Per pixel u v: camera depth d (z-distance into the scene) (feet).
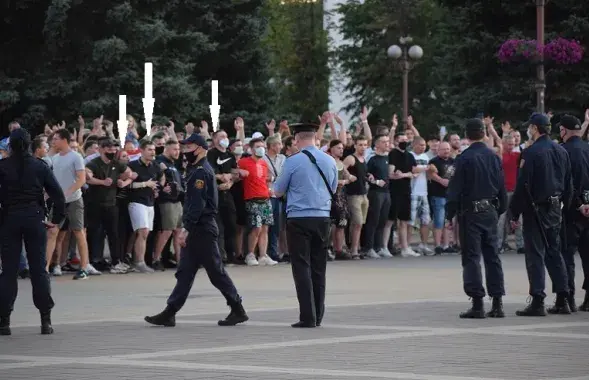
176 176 139.95
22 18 241.14
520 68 266.36
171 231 140.05
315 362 70.13
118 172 136.46
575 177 97.71
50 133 149.69
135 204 136.46
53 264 134.00
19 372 67.31
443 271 138.62
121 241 138.31
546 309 97.09
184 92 237.25
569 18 264.52
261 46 267.59
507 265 147.13
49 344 79.05
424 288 118.32
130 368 68.39
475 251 93.15
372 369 67.36
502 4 269.85
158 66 240.53
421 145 165.78
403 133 162.71
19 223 84.94
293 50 433.07
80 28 235.61
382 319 91.56
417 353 73.61
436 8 393.29
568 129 98.99
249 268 142.72
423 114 393.50
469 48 271.90
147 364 69.82
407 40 244.22
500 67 273.13
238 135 150.61
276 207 150.51
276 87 274.98
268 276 132.05
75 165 127.34
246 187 145.79
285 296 111.24
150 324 89.76
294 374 65.67
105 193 136.15
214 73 265.13
